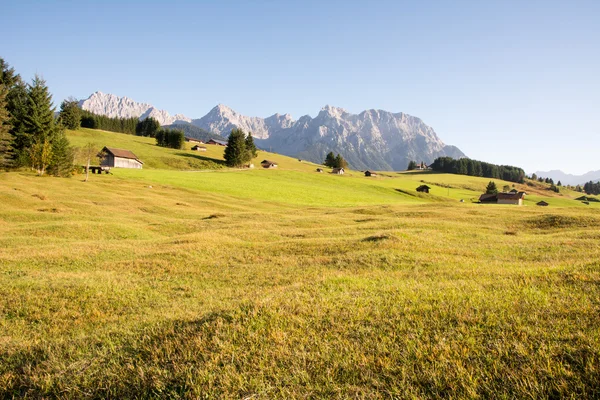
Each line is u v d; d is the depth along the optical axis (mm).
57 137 62250
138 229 28562
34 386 5652
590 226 26859
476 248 18578
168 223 32406
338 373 5004
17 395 5559
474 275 11305
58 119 68562
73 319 10133
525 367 4629
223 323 6852
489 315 6332
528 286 8398
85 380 5590
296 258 17453
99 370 5840
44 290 12211
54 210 35312
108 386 5348
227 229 27844
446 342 5496
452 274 11906
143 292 12703
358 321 6621
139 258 17938
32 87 60812
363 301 7867
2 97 57094
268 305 7660
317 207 53969
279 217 37062
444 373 4707
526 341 5270
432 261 15250
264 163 151375
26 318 10133
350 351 5535
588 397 4008
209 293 12352
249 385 4879
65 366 6172
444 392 4414
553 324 5770
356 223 33344
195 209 46375
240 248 20000
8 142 56969
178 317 8492
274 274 14633
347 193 93062
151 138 178875
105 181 61219
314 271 14578
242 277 14523
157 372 5395
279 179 107062
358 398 4457
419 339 5699
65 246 20422
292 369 5168
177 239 22578
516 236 23078
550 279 8898
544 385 4246
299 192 84562
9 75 69812
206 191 67688
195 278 14656
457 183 177625
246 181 92688
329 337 6078
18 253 18266
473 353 5117
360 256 16500
